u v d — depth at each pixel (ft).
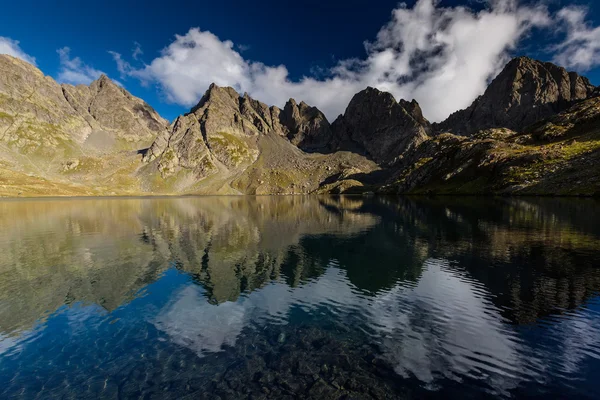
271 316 75.97
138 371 53.31
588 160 422.82
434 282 98.94
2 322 73.31
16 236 196.75
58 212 376.27
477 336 64.03
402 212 320.91
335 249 151.84
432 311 77.15
